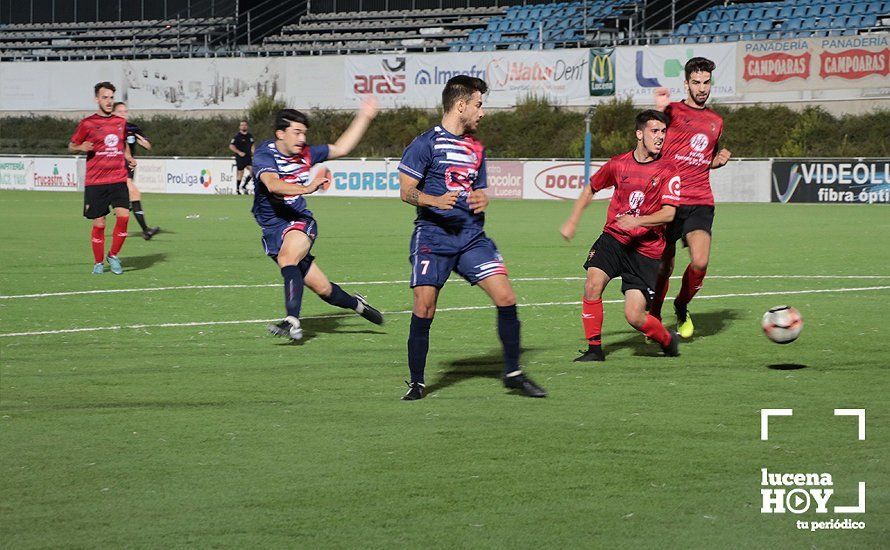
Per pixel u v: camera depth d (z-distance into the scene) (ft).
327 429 36.60
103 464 32.30
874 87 224.12
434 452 33.42
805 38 228.84
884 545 25.12
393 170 233.76
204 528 26.43
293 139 55.77
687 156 56.39
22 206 189.37
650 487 29.58
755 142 231.71
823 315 64.34
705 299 72.69
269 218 57.11
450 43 276.82
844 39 225.76
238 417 38.58
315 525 26.58
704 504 28.09
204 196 237.66
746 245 114.93
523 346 54.54
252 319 64.39
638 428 36.35
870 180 198.29
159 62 287.69
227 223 152.46
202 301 72.69
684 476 30.60
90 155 88.12
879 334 56.95
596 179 49.49
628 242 49.08
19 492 29.48
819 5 247.91
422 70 263.49
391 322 63.46
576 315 65.57
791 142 224.12
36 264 97.35
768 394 41.88
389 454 33.22
